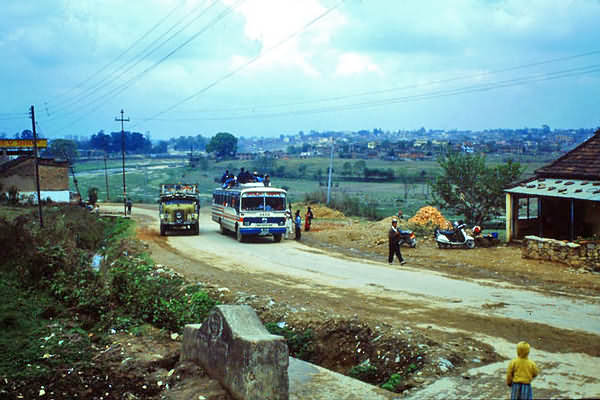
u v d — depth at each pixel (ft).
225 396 29.04
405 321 42.11
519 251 74.69
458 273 64.23
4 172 203.72
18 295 60.54
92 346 45.03
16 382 37.63
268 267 72.49
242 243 103.24
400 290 54.90
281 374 27.78
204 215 191.72
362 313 44.96
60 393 36.32
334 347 39.42
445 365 31.96
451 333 38.45
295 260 79.20
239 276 64.85
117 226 143.13
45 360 41.52
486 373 30.71
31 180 207.00
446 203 143.43
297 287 57.57
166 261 77.92
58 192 212.64
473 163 138.72
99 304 55.77
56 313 54.95
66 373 39.22
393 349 35.76
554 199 86.38
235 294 52.49
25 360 41.47
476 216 139.54
